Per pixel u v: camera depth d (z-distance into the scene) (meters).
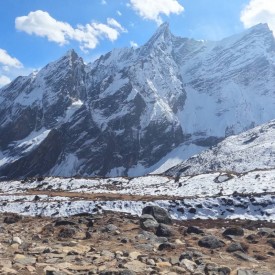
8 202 61.00
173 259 11.73
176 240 14.66
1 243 13.45
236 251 13.12
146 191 76.38
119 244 13.76
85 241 14.37
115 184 89.50
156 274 10.20
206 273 10.57
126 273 9.98
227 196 57.94
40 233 16.03
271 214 52.81
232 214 53.66
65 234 15.34
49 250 12.37
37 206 57.31
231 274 10.62
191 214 53.75
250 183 72.00
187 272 10.62
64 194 73.31
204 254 12.66
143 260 11.49
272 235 15.75
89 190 81.44
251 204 55.47
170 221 19.30
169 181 85.69
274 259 12.52
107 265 10.88
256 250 13.53
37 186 91.94
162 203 56.12
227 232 16.27
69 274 9.98
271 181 71.19
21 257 11.40
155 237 15.07
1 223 20.84
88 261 11.35
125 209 55.03
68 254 12.06
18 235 15.42
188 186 77.56
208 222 45.66
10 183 95.94
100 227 16.81
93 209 54.53
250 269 11.12
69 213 54.38
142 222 17.47
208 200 57.03
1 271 9.84
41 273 9.99
